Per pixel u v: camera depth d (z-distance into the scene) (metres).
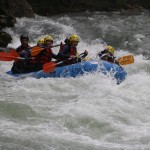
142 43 29.45
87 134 13.10
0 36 27.25
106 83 17.97
